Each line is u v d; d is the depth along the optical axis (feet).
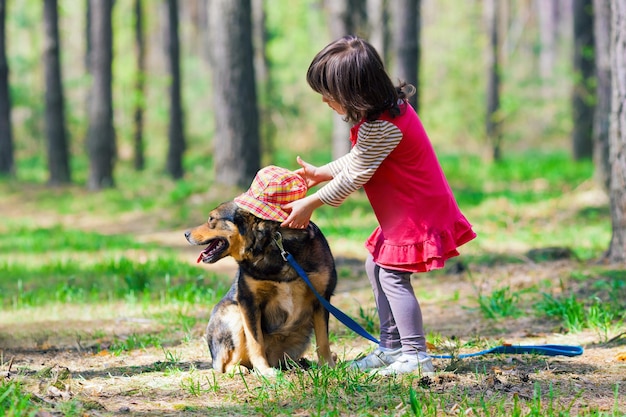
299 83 111.55
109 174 68.33
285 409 12.14
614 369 14.43
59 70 72.43
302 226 13.69
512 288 24.77
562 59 140.46
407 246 13.58
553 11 152.56
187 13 161.27
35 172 98.84
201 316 22.72
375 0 56.18
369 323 20.07
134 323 22.12
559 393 12.76
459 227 13.93
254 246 13.87
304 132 112.57
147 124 119.65
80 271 31.58
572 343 17.34
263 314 14.75
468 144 115.75
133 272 29.35
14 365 16.03
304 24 110.83
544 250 29.68
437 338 18.15
